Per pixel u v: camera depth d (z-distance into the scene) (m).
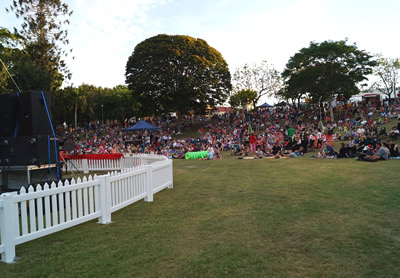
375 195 7.31
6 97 8.25
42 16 33.28
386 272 3.55
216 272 3.67
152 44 45.97
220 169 14.08
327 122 36.16
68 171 16.52
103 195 5.94
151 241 4.81
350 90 42.25
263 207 6.70
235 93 55.69
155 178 8.38
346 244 4.40
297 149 20.44
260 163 15.67
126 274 3.70
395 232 4.80
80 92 63.34
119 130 49.72
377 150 14.29
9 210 4.24
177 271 3.74
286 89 51.25
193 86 45.81
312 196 7.55
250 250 4.30
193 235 5.03
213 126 45.00
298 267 3.74
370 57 40.41
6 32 28.97
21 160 7.77
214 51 49.47
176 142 31.64
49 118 8.30
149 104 47.78
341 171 11.43
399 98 43.19
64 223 5.18
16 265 4.05
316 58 40.94
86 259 4.18
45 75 32.19
